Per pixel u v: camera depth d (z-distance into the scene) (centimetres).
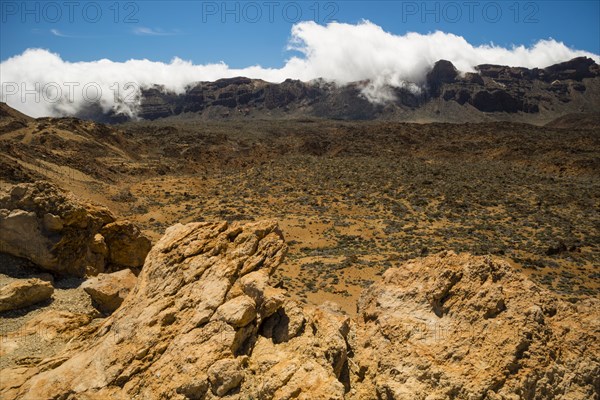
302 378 1353
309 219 7256
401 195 9019
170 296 1689
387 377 1388
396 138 17812
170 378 1420
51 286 2352
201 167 14062
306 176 10819
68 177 8962
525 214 7781
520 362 1373
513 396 1312
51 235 2630
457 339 1419
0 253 2627
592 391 1383
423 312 1497
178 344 1492
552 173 12269
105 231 2906
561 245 5775
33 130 12762
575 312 1512
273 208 8375
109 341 1600
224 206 8431
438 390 1327
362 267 4806
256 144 18325
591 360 1415
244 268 1744
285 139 19762
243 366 1432
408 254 5400
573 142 15562
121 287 2428
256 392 1350
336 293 4022
